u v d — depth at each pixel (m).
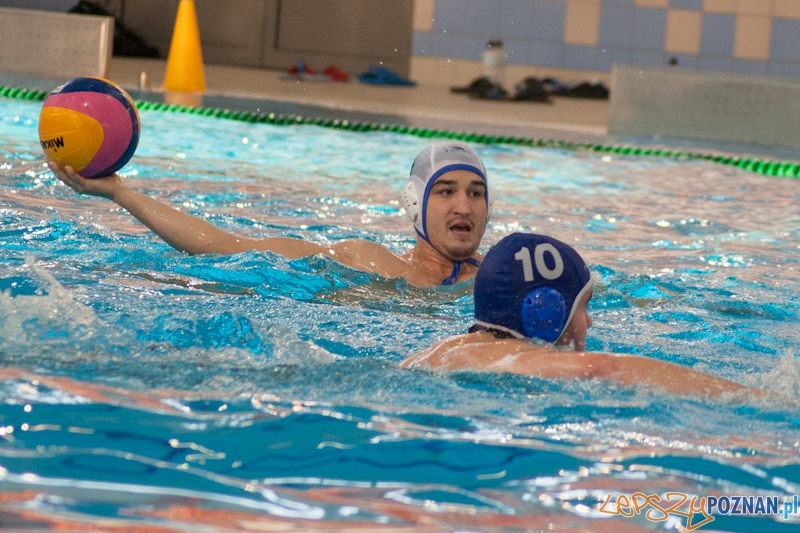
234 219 11.62
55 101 8.27
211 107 24.12
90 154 8.28
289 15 40.59
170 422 4.50
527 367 5.33
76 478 3.77
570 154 21.09
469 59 39.47
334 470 4.06
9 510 3.43
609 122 25.16
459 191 8.95
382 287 8.64
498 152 20.80
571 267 5.54
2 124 18.09
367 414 4.77
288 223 11.68
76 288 7.40
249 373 5.39
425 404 4.97
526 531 3.56
